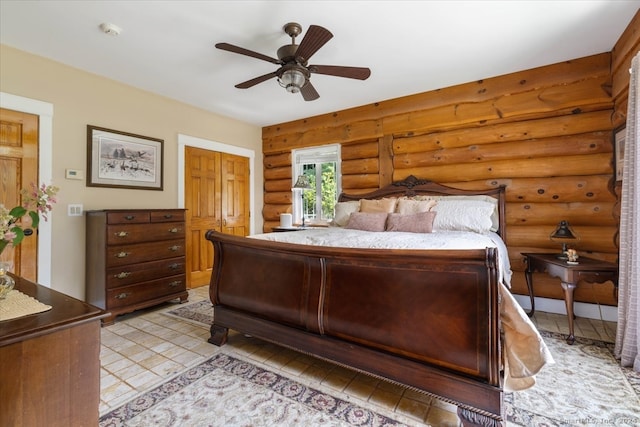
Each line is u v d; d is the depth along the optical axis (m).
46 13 2.13
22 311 0.93
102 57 2.78
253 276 2.16
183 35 2.43
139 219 3.01
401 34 2.43
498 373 1.30
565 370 1.93
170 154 3.81
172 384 1.80
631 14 2.20
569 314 2.33
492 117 3.31
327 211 4.69
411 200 3.45
